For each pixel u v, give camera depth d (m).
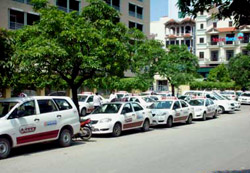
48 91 32.78
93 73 15.78
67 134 11.65
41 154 10.13
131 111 15.60
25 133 9.89
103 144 12.19
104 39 14.60
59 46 13.64
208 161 9.02
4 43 11.21
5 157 9.42
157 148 11.16
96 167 8.18
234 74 48.91
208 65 65.00
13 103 10.12
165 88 55.06
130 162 8.80
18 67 13.50
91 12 15.70
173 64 28.20
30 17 35.38
